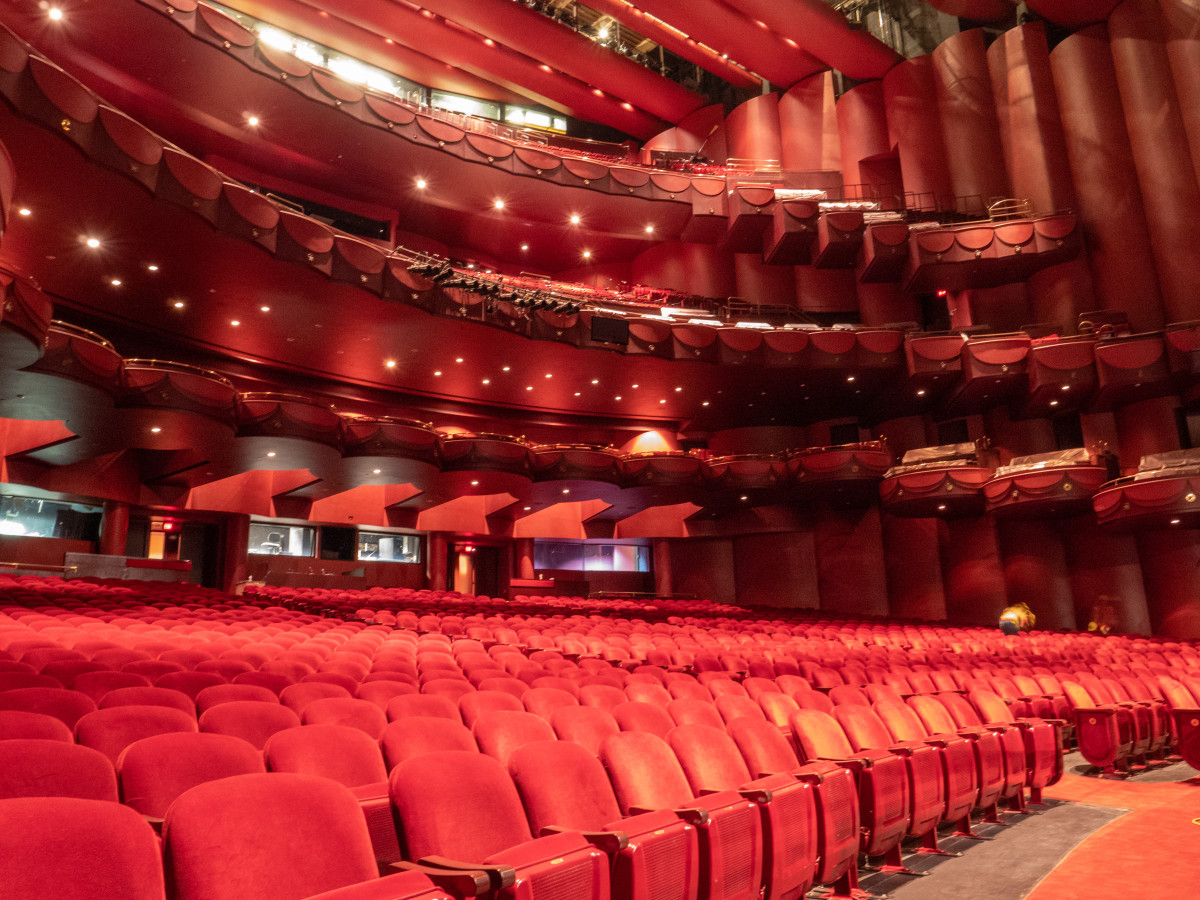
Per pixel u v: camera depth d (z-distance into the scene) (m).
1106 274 16.38
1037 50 17.98
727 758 3.41
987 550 17.67
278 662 4.57
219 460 13.18
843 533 19.66
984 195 18.22
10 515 13.79
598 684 5.04
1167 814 4.40
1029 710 6.00
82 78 13.35
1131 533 15.86
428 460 13.82
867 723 4.33
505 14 19.28
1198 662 8.77
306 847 1.84
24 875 1.40
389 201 17.36
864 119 20.31
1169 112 16.08
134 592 10.60
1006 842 3.95
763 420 20.50
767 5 18.69
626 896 2.21
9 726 2.31
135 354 13.90
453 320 13.45
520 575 19.45
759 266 19.84
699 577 20.94
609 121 23.17
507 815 2.41
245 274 12.00
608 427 20.03
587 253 20.47
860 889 3.31
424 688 4.17
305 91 14.09
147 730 2.70
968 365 15.91
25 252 11.33
